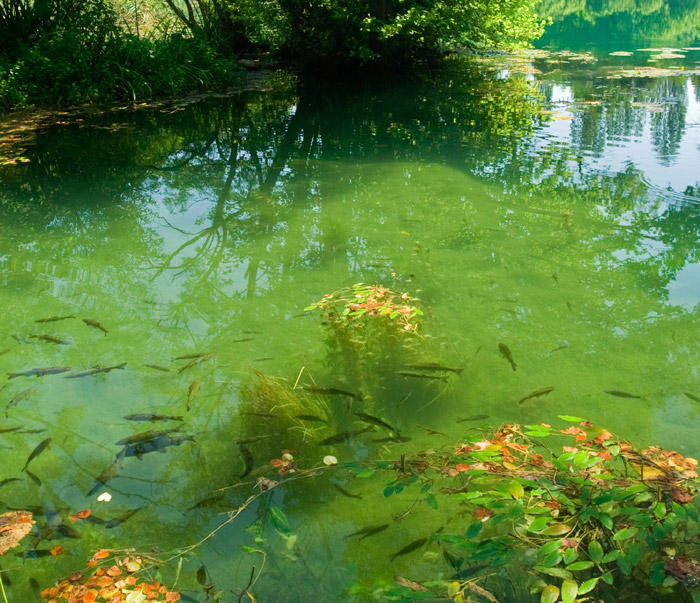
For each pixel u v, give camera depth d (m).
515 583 2.26
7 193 6.90
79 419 3.23
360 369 3.55
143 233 5.82
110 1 15.14
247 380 3.54
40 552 2.44
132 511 2.63
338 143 8.92
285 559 2.40
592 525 2.36
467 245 5.32
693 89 12.21
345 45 14.52
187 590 2.27
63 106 11.18
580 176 7.12
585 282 4.61
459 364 3.64
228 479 2.81
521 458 2.78
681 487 2.43
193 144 9.02
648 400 3.30
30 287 4.69
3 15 11.98
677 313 4.14
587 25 27.36
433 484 2.73
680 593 2.16
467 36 14.80
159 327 4.14
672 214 5.94
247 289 4.66
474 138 8.96
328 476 2.81
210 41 14.88
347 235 5.62
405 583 2.23
